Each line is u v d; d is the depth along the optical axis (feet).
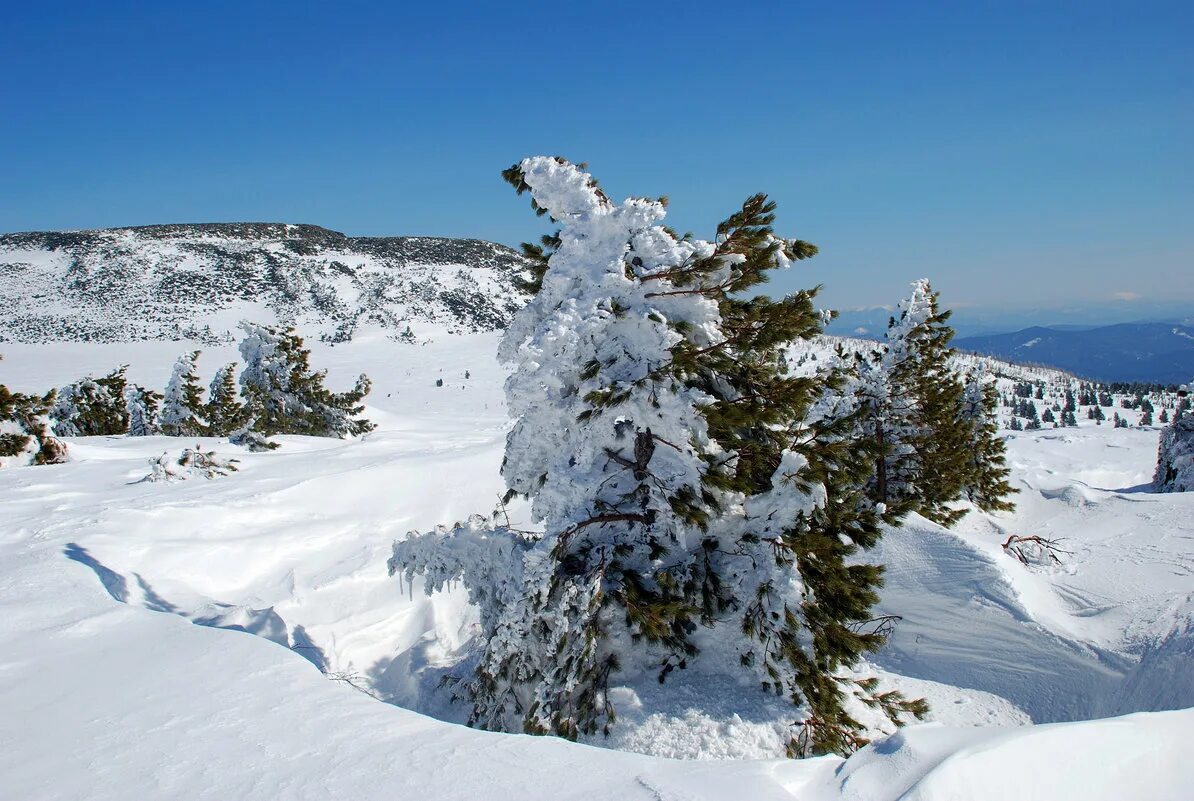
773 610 25.00
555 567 25.52
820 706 22.99
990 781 12.21
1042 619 30.86
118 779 13.53
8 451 70.38
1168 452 80.07
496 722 27.20
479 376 427.33
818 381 26.45
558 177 26.07
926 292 56.39
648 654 27.30
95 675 19.16
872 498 53.93
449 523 56.49
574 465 26.48
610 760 14.05
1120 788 12.92
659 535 27.55
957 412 60.80
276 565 46.29
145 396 140.26
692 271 25.26
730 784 12.79
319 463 69.82
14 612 25.81
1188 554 35.96
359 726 15.71
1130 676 26.73
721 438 26.81
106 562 39.42
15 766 14.16
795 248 26.11
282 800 12.59
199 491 56.80
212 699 17.28
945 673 30.78
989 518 54.80
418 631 40.32
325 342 576.61
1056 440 177.37
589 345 25.38
